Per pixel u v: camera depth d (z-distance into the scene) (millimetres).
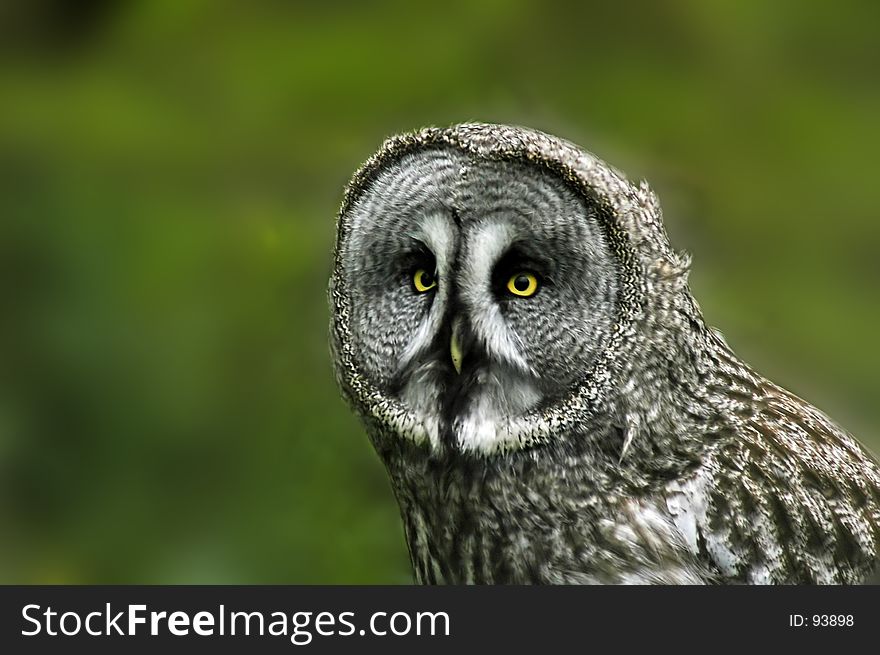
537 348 9695
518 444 9797
